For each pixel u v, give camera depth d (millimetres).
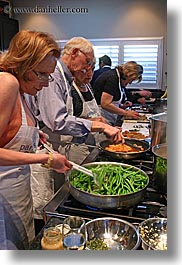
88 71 1898
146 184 1246
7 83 1082
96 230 991
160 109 2682
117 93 2980
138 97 5094
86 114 2178
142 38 5789
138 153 1629
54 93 1611
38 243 924
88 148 2031
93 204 1129
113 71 2904
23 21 6250
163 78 5848
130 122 2975
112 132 1701
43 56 1120
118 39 5891
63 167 1228
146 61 5859
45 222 1101
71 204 1207
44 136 1451
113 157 1668
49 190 1783
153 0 5613
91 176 1277
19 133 1199
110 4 5812
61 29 6109
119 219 1013
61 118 1610
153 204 1192
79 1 5934
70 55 1785
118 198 1106
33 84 1189
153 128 1682
